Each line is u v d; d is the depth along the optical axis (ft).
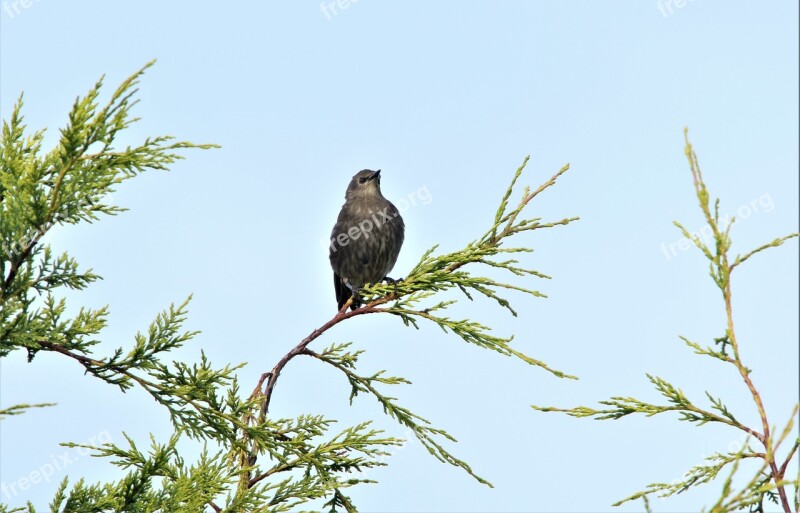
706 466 30.40
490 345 36.45
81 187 30.89
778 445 25.71
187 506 33.04
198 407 35.04
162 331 35.06
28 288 32.48
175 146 30.78
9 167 33.27
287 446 36.04
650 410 30.27
